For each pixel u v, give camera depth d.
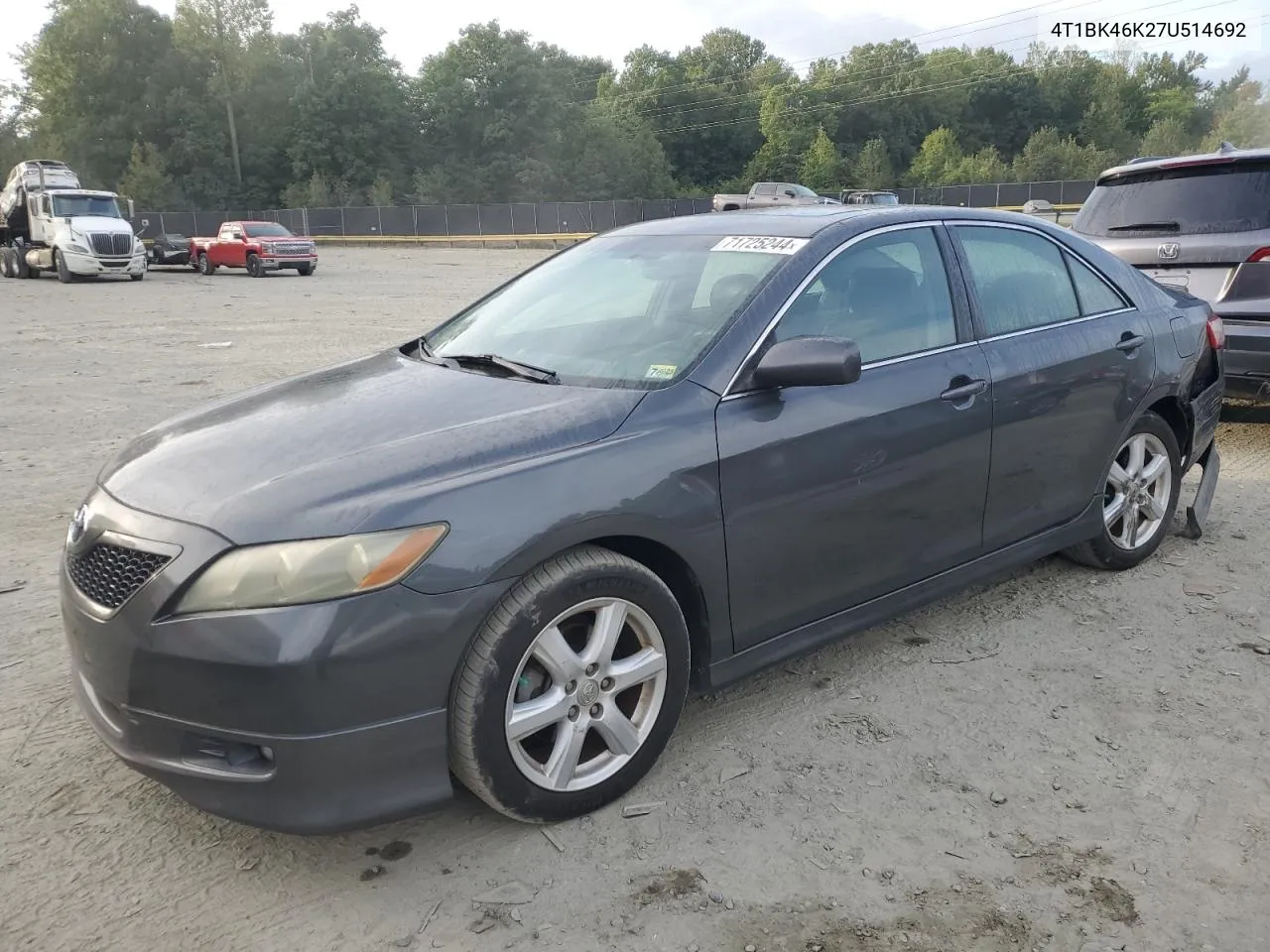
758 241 3.67
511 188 78.00
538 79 78.12
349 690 2.47
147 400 9.31
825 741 3.33
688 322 3.37
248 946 2.47
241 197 77.44
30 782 3.15
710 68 110.75
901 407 3.50
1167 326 4.70
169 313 18.09
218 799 2.55
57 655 4.00
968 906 2.55
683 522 2.97
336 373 3.80
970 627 4.18
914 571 3.68
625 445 2.91
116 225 27.94
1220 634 4.06
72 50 75.06
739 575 3.15
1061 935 2.45
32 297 22.73
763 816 2.94
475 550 2.60
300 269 31.00
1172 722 3.41
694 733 3.40
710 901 2.59
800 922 2.51
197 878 2.72
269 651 2.42
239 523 2.54
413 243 54.53
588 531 2.77
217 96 75.88
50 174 29.45
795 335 3.36
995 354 3.87
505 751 2.71
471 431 2.88
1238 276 6.40
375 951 2.45
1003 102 111.62
